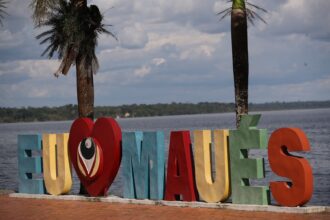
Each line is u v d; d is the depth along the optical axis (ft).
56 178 71.36
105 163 67.67
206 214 55.98
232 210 57.57
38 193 73.05
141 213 58.13
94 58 76.13
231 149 59.36
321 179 117.29
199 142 61.26
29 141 73.82
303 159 55.42
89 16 75.31
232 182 59.26
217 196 59.98
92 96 76.33
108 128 67.31
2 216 59.72
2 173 154.61
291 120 644.27
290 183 57.16
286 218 52.08
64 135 71.05
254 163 57.88
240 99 65.36
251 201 58.18
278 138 56.49
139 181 65.36
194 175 62.13
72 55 75.36
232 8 65.77
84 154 69.10
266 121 650.84
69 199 69.51
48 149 72.13
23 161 74.28
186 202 61.21
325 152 183.21
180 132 62.28
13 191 78.74
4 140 449.06
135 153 65.77
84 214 59.11
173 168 62.95
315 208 54.85
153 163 64.34
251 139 58.08
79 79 75.87
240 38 65.41
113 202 66.18
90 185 69.26
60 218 57.47
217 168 60.13
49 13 74.84
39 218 57.98
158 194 63.93
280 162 56.29
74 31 74.02
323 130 339.36
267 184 111.14
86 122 69.46
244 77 65.41
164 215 56.49
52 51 76.13
